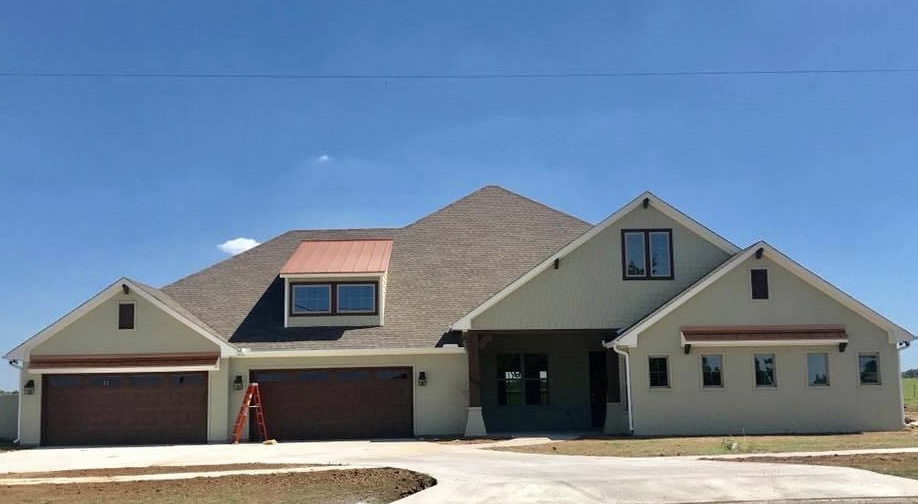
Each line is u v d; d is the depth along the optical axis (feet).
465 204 113.80
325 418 91.15
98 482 56.44
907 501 43.34
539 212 112.06
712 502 43.42
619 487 47.39
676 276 90.48
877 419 84.89
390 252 102.94
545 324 89.40
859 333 85.92
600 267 90.53
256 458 69.87
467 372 91.66
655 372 85.10
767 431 84.28
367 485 52.37
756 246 85.40
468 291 99.45
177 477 57.67
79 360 88.28
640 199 90.89
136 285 89.35
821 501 43.52
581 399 97.76
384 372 92.02
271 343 91.91
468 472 54.70
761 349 85.76
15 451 81.61
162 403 89.30
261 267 105.70
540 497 44.93
